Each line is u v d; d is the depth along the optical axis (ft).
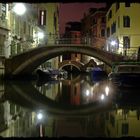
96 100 64.80
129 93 76.89
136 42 166.30
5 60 121.90
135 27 166.30
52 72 163.63
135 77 85.97
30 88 92.22
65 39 140.56
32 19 187.52
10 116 43.32
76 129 34.19
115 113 46.42
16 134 31.35
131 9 165.99
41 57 129.59
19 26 148.97
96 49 134.21
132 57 130.93
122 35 166.09
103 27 292.61
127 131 33.14
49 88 95.66
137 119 41.06
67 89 93.35
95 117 42.93
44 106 55.31
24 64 125.49
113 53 132.98
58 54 144.05
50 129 34.04
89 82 132.57
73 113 47.03
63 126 35.94
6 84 103.60
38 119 41.06
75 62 312.50
